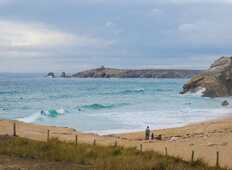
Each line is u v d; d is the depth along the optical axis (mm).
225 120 59094
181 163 20859
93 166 17531
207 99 109500
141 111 73250
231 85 124812
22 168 16922
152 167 17672
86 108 78125
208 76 125250
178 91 150750
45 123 57156
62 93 129125
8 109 77062
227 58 134125
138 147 32969
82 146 23219
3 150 20578
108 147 24203
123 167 16953
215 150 32625
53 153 20531
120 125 54750
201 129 47656
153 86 199750
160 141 38094
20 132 38875
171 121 59688
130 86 196875
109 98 109625
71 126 54000
